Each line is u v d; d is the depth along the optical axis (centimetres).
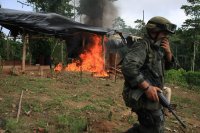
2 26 1864
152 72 427
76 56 1967
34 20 1703
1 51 2322
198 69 6038
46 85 1113
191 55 6138
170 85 1917
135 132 444
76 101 911
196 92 1755
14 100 827
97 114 792
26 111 740
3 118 679
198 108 1166
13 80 1153
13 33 1925
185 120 904
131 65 404
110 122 730
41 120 693
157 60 429
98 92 1116
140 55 412
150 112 422
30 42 2061
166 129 758
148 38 430
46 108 780
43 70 1650
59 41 2108
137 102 418
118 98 1060
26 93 940
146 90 406
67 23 1792
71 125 662
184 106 1162
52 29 1727
